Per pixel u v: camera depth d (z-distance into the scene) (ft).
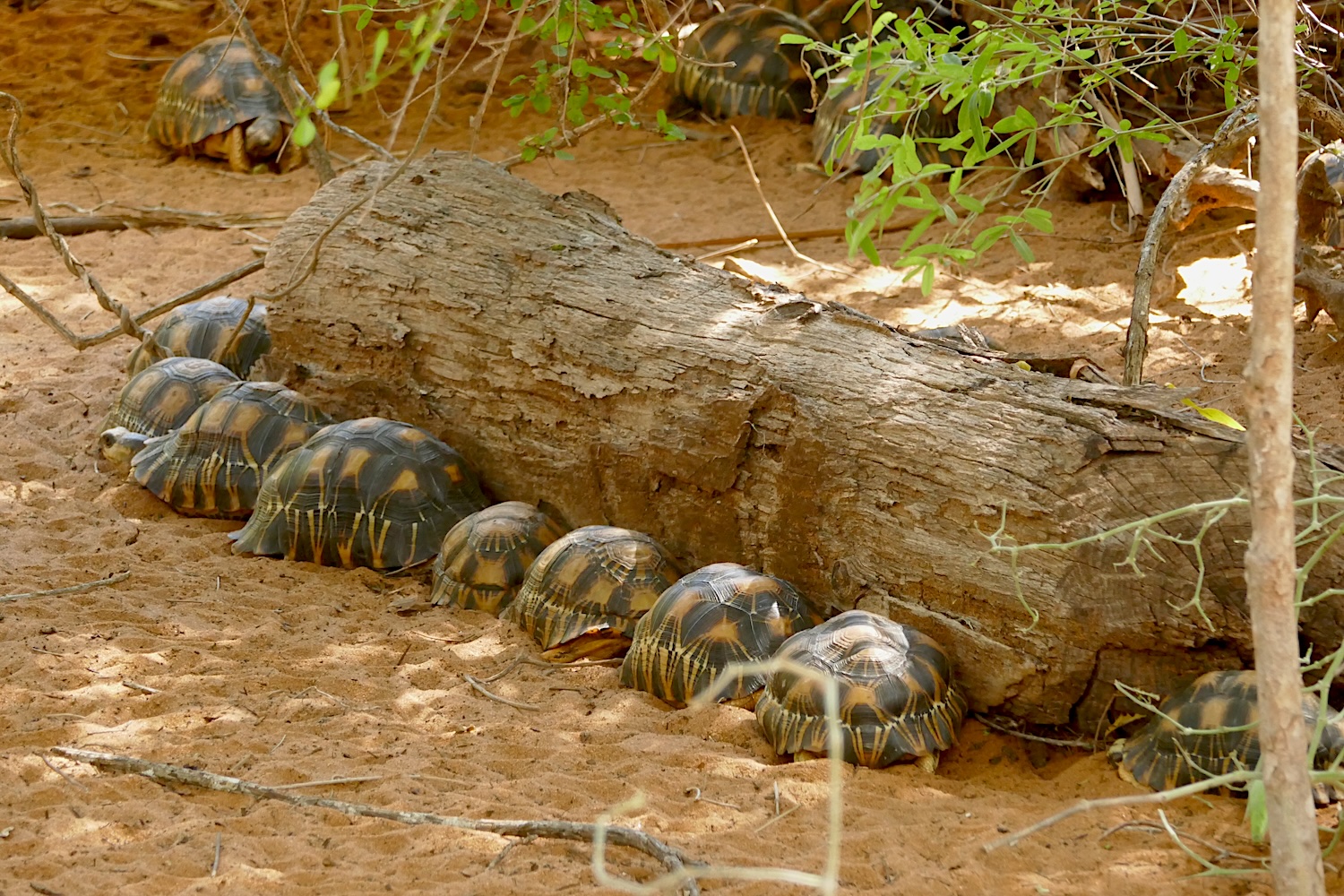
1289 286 14.07
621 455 28.48
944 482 23.71
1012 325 42.68
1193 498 21.84
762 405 26.25
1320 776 15.53
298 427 31.58
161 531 30.55
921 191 21.89
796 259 50.55
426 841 18.98
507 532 27.76
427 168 34.37
